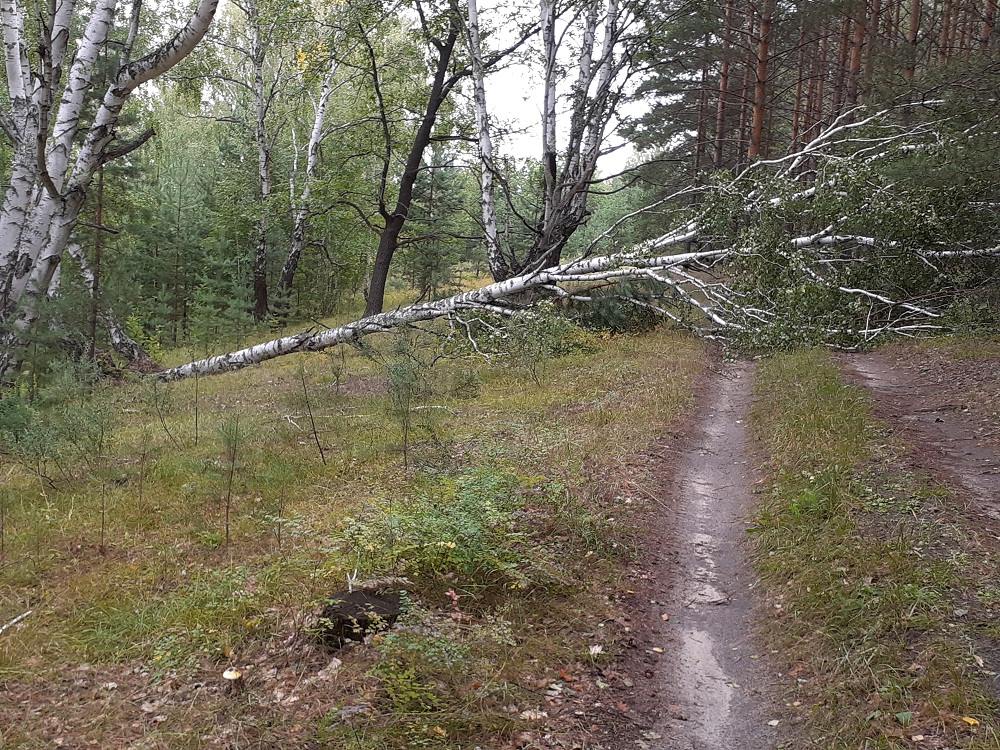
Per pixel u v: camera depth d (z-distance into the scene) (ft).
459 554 19.53
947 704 13.74
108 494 25.73
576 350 52.80
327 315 98.22
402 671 15.14
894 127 45.80
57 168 38.47
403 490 25.55
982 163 41.27
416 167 72.08
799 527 22.04
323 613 16.62
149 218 84.99
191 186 91.30
